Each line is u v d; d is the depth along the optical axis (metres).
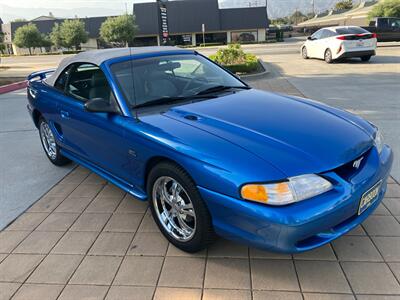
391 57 15.65
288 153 2.50
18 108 8.95
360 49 14.05
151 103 3.40
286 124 2.90
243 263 2.80
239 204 2.39
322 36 15.63
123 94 3.38
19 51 54.00
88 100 3.61
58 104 4.22
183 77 3.84
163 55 3.97
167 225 3.06
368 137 2.91
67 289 2.66
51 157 5.00
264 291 2.52
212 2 50.19
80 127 3.86
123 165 3.38
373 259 2.77
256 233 2.40
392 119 6.16
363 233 3.08
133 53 3.91
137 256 2.96
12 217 3.69
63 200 3.98
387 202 3.55
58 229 3.42
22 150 5.76
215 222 2.59
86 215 3.64
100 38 52.06
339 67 13.26
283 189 2.32
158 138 2.86
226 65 12.57
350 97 8.07
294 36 59.03
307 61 16.03
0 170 4.97
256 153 2.50
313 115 3.12
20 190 4.30
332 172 2.49
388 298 2.41
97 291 2.62
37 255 3.06
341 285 2.54
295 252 2.40
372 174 2.70
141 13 50.47
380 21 21.48
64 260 2.97
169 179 2.88
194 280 2.66
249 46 35.00
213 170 2.49
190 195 2.69
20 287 2.71
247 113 3.11
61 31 49.38
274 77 11.77
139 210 3.68
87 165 4.08
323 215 2.37
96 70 3.71
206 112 3.15
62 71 4.39
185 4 50.50
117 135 3.28
